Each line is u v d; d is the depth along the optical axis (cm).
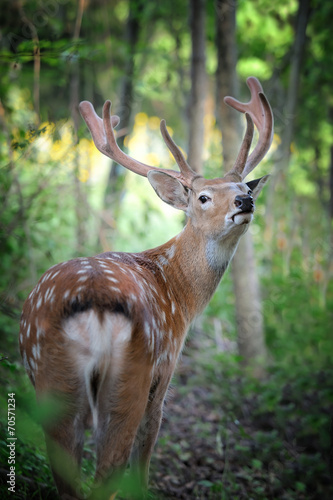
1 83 1242
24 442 738
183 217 1445
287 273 1559
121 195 1625
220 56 1320
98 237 1460
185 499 834
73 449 552
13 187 1232
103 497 550
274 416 1113
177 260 735
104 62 1808
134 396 557
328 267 1659
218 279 744
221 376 1195
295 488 927
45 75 1512
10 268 1112
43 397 546
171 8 1964
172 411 1110
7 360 699
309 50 1908
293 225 1759
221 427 1036
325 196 2198
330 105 2000
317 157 2106
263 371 1282
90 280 546
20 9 1248
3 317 1006
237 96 1332
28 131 989
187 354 1268
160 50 1942
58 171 1251
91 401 543
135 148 2252
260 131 848
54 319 537
